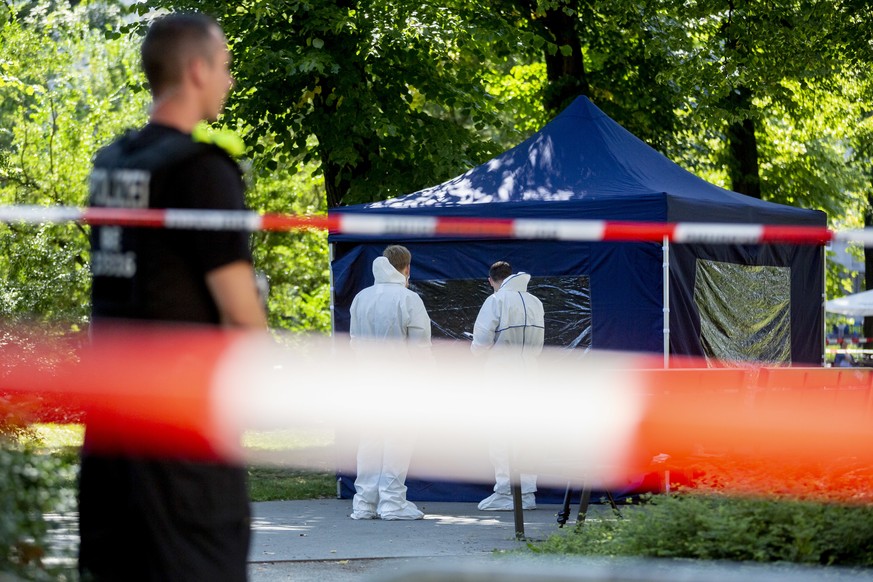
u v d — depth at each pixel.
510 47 51.00
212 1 49.44
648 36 57.38
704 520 17.44
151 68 9.38
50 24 81.19
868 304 73.12
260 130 50.16
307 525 26.59
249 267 9.07
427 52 50.62
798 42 52.25
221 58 9.52
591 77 58.34
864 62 53.62
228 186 9.05
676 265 29.48
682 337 29.83
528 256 30.53
